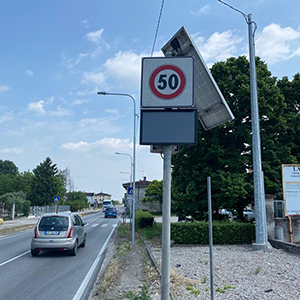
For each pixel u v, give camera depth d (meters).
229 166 16.73
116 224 33.12
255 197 12.39
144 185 72.19
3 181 70.00
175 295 6.22
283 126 16.86
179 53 6.17
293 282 7.08
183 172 17.66
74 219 13.17
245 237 14.40
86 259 11.53
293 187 13.48
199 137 16.62
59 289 7.39
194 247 13.59
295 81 18.95
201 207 17.27
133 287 7.49
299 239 13.40
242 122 17.47
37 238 11.88
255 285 6.89
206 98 6.14
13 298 6.69
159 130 4.31
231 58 18.78
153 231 20.88
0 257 11.88
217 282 7.23
